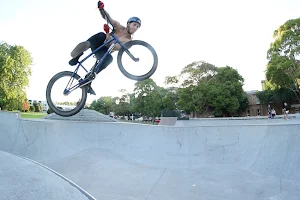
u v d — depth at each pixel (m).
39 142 8.73
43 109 89.88
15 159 2.22
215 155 7.36
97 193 4.71
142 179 5.56
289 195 4.63
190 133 8.16
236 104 39.09
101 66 4.34
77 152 8.25
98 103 73.19
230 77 40.16
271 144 6.77
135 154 7.85
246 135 7.48
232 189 5.01
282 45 31.97
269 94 47.81
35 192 1.50
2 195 1.35
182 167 6.69
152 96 43.88
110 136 9.12
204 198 4.58
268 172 5.97
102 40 4.29
